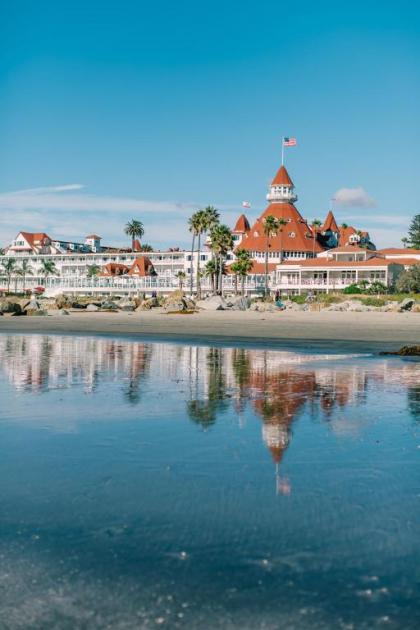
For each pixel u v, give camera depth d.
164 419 9.80
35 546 4.71
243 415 10.16
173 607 3.82
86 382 14.39
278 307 85.44
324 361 19.88
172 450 7.74
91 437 8.49
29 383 14.18
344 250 129.38
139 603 3.87
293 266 129.38
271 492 6.03
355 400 11.80
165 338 31.73
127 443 8.12
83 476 6.58
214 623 3.65
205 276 148.88
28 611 3.79
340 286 122.44
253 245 164.12
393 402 11.59
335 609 3.80
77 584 4.11
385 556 4.54
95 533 4.96
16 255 187.12
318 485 6.27
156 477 6.54
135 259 168.75
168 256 166.50
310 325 46.59
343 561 4.45
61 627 3.62
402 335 34.66
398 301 93.38
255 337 32.84
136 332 37.25
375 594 3.98
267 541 4.80
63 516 5.36
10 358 20.11
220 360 20.08
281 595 3.96
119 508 5.55
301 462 7.17
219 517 5.33
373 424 9.44
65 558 4.50
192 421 9.63
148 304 85.81
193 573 4.26
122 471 6.78
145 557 4.51
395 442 8.20
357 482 6.38
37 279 180.62
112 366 17.95
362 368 17.73
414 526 5.12
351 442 8.20
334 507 5.59
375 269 120.12
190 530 5.03
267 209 175.00
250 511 5.48
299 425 9.34
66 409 10.72
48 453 7.60
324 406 11.09
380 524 5.17
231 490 6.09
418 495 5.95
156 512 5.45
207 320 55.38
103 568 4.34
